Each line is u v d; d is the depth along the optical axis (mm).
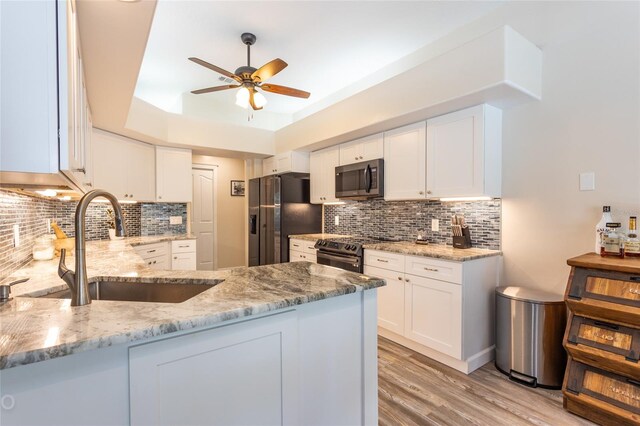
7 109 780
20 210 1889
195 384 960
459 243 2777
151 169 4035
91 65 1896
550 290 2400
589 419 1800
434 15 2732
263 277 1431
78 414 804
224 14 2684
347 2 2547
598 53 2168
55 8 833
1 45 780
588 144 2215
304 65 3639
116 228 1184
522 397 2045
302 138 4105
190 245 4109
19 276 1618
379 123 3000
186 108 4520
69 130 894
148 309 987
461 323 2311
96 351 820
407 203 3418
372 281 1359
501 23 2633
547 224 2416
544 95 2414
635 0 2025
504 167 2643
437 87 2477
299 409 1202
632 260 1854
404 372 2361
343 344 1331
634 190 2025
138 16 1455
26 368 748
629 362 1636
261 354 1087
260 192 4789
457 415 1865
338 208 4379
